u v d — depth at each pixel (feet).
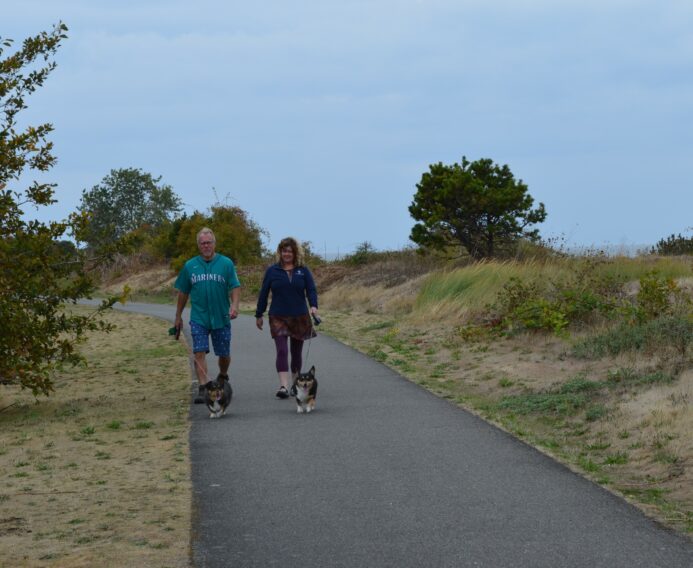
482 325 54.49
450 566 15.53
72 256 37.96
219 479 22.20
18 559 16.34
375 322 73.92
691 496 20.06
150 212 280.92
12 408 38.32
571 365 39.40
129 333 75.51
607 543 16.67
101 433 29.86
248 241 150.82
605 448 25.54
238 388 38.09
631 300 51.78
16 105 37.76
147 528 18.13
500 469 22.84
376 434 27.58
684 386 30.45
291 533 17.58
